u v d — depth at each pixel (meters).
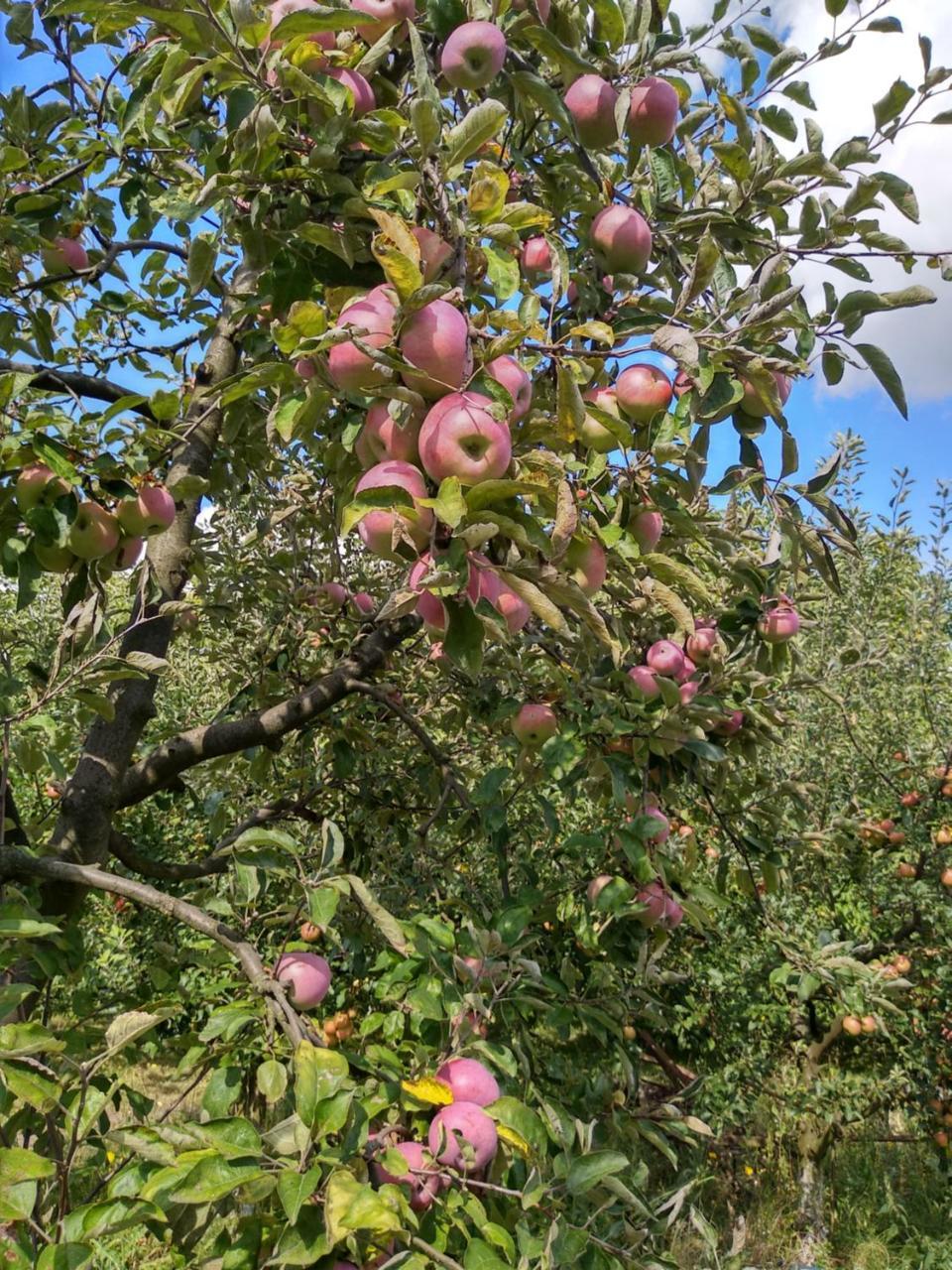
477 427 1.10
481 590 1.13
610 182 1.78
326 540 3.69
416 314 1.15
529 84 1.51
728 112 1.74
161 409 1.81
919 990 5.05
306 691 2.73
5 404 1.79
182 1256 1.35
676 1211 1.72
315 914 1.46
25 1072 1.21
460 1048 1.59
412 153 1.38
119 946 4.74
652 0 1.71
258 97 1.39
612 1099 2.17
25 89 2.62
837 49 1.84
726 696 2.54
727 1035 5.06
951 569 6.34
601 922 2.24
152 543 2.61
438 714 3.72
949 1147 5.09
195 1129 1.19
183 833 5.52
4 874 1.67
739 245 1.92
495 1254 1.16
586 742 2.33
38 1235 1.20
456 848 3.11
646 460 1.59
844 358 1.90
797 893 5.17
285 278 1.60
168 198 1.61
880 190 1.72
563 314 1.82
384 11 1.46
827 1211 5.56
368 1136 1.31
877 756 5.39
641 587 1.73
